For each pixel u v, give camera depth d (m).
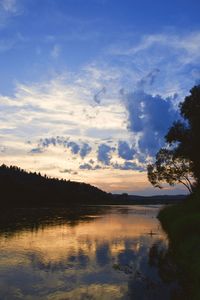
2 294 19.95
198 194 58.06
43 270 25.44
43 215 86.81
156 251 33.09
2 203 147.75
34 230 51.09
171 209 66.50
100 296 19.64
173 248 33.78
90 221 69.44
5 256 30.30
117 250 33.69
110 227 56.84
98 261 28.58
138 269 25.92
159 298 19.20
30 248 34.53
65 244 37.28
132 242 38.91
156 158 76.94
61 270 25.47
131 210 127.19
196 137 50.59
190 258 25.80
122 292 20.34
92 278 23.38
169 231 45.38
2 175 163.50
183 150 55.12
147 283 22.19
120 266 26.73
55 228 54.56
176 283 22.12
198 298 17.75
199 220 35.16
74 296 19.66
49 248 34.62
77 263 27.80
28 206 139.50
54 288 21.14
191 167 65.75
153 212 112.25
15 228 53.66
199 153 53.06
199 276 20.62
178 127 58.16
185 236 33.06
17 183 167.25
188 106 54.25
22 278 23.30
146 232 48.97
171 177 75.62
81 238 42.28
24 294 19.98
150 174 77.69
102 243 38.12
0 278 23.27
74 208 134.62
